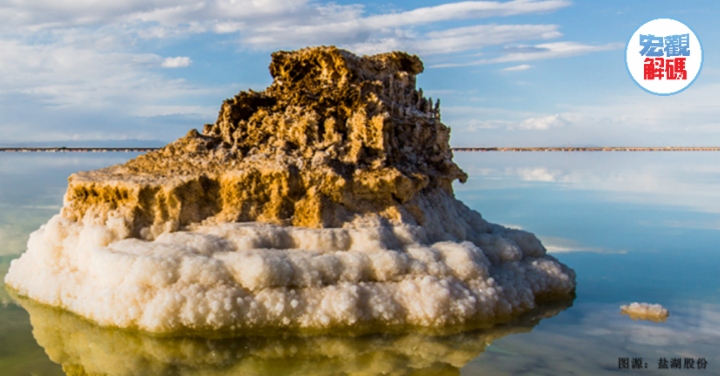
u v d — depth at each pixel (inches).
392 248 269.1
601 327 254.8
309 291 238.7
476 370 210.4
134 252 240.4
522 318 264.1
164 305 224.1
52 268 269.1
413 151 357.1
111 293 233.3
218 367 207.3
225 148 309.4
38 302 263.7
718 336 246.5
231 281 234.8
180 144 310.8
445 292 246.2
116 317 230.1
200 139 312.2
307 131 308.0
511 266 300.4
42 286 263.7
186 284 231.5
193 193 274.7
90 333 232.2
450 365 213.5
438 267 259.6
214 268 232.8
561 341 237.8
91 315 239.8
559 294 302.0
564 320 263.1
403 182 295.7
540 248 333.7
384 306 239.8
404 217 297.0
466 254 267.6
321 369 207.6
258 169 280.5
